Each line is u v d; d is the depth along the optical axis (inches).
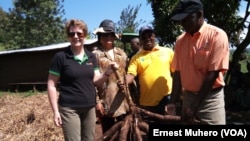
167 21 412.2
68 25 143.9
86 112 146.4
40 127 253.1
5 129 262.1
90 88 146.3
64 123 142.6
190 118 143.8
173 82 157.9
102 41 174.4
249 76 391.5
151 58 176.7
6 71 716.7
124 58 178.5
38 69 704.4
